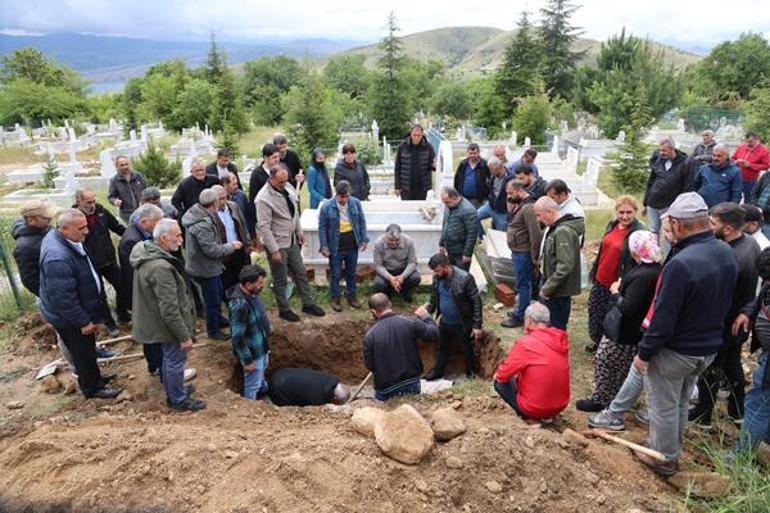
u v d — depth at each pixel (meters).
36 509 3.15
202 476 3.25
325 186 8.16
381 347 4.85
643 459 3.62
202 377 5.19
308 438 3.63
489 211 7.85
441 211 7.47
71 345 4.48
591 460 3.59
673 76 27.02
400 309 6.71
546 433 3.76
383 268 6.71
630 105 24.11
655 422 3.46
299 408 4.71
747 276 3.83
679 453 3.56
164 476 3.26
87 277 4.57
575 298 6.80
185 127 36.38
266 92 50.72
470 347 5.73
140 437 3.68
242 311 4.86
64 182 14.94
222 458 3.38
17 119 38.19
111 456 3.46
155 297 4.17
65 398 4.76
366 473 3.17
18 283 6.95
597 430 4.05
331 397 5.36
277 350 6.35
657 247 3.78
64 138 28.56
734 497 3.24
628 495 3.32
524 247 5.74
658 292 3.17
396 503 3.07
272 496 3.05
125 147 20.95
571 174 13.52
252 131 33.06
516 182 5.75
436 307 5.84
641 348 3.24
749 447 3.52
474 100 36.44
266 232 5.82
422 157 8.60
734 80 32.94
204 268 5.47
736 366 4.08
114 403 4.66
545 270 4.98
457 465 3.30
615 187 13.42
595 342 5.26
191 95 36.00
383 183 14.63
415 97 35.50
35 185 16.33
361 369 6.59
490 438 3.54
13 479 3.37
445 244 6.55
